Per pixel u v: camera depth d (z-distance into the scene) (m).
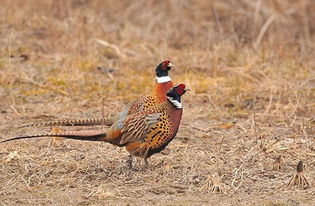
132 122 8.98
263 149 9.88
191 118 11.97
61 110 12.44
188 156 9.73
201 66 15.03
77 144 10.38
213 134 10.99
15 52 15.62
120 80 14.27
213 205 7.91
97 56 15.59
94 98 13.15
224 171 9.09
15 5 18.52
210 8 19.12
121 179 8.86
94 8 19.31
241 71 14.41
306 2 18.52
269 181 8.77
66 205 7.97
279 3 18.77
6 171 9.12
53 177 8.91
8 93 13.38
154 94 10.18
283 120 11.58
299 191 8.38
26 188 8.53
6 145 10.26
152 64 15.41
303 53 16.00
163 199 8.13
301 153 9.83
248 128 11.29
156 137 8.99
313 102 12.63
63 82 13.97
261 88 13.57
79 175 8.99
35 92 13.46
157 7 19.73
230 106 12.68
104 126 10.48
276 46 16.86
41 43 16.25
